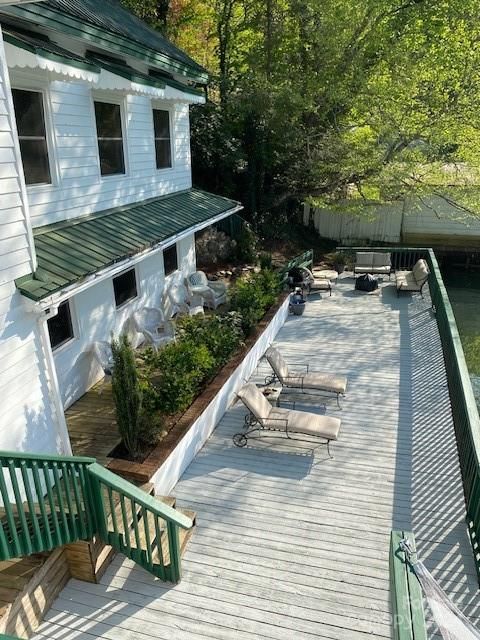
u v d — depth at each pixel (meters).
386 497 6.24
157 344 8.95
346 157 18.03
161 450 6.23
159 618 4.65
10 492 4.95
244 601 4.84
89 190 8.16
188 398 7.20
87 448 6.45
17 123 6.45
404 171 17.02
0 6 4.64
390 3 16.70
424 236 21.72
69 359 7.59
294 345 11.04
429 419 8.00
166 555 5.11
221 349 8.78
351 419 8.06
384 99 16.72
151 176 10.57
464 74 15.79
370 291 14.84
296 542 5.55
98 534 4.98
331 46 17.05
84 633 4.49
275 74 19.42
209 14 22.72
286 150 19.83
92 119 8.01
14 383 4.96
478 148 16.88
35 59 5.17
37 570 4.52
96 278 6.28
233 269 15.77
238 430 7.80
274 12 19.50
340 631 4.52
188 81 12.33
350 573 5.14
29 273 5.08
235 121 19.64
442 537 5.58
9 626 4.16
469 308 17.20
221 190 19.61
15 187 4.73
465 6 15.65
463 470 6.44
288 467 6.88
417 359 10.19
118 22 9.69
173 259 12.17
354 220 22.20
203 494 6.34
